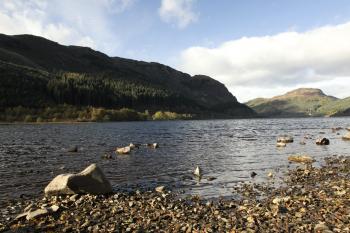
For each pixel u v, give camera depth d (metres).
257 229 13.43
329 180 23.77
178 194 20.41
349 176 25.22
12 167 30.17
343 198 18.06
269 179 24.75
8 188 21.98
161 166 31.19
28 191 21.20
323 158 36.06
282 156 37.91
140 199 19.12
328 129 101.19
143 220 15.03
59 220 15.16
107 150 43.66
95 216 15.74
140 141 58.50
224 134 78.56
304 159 33.59
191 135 75.06
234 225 14.13
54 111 170.75
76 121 166.38
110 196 19.91
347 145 50.47
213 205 17.64
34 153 40.09
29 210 16.73
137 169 29.56
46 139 61.25
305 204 17.06
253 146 49.50
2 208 17.36
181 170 29.08
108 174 27.22
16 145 49.78
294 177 25.16
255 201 18.34
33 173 27.34
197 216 15.52
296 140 60.19
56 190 20.03
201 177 25.89
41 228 14.02
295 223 14.06
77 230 13.77
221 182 23.91
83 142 55.62
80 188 20.03
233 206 17.28
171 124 151.75
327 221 14.16
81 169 29.34
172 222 14.72
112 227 14.09
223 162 33.62
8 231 13.67
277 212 15.69
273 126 127.62
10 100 163.88
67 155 38.44
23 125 127.69
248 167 30.44
